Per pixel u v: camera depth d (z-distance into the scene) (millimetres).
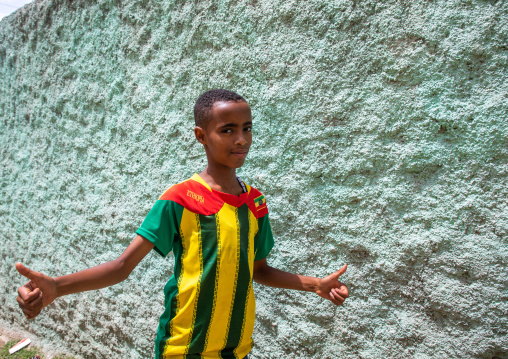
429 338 1707
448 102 1671
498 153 1591
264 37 2158
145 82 2701
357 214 1889
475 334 1611
